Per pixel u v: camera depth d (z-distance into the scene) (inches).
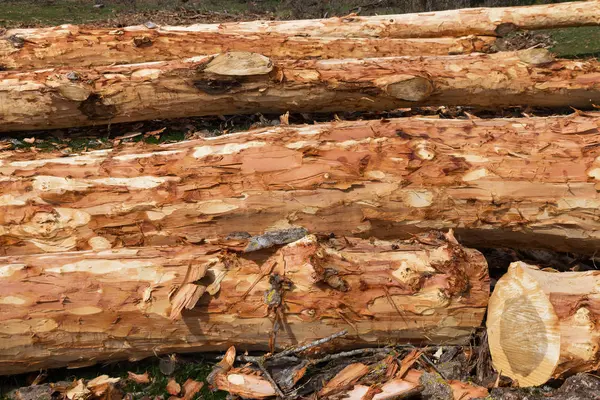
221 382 113.2
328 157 139.5
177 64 201.2
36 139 205.9
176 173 140.5
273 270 114.7
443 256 118.6
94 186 137.6
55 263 113.1
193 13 454.6
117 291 110.2
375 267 116.4
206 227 139.3
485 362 116.3
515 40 348.5
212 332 114.5
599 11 283.7
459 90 217.8
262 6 519.5
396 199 137.1
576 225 135.4
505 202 135.9
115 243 138.6
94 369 121.3
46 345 109.6
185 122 223.8
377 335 118.1
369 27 287.4
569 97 225.8
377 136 144.3
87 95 191.5
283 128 153.8
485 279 118.2
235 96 202.4
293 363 117.1
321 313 113.1
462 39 273.6
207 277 113.8
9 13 436.5
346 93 206.2
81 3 499.5
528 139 141.6
